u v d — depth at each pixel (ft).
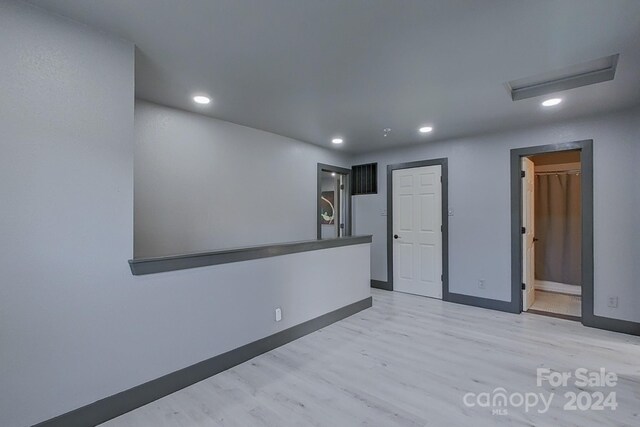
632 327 10.51
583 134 11.37
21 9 5.28
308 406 6.68
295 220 15.07
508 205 13.05
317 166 16.28
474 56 7.16
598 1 5.24
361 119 11.74
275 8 5.47
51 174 5.56
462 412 6.46
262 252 9.31
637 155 10.41
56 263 5.61
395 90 9.05
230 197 12.32
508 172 13.05
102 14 5.65
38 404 5.41
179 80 8.44
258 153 13.35
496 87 8.81
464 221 14.24
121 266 6.38
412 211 16.12
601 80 8.19
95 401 6.04
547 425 6.06
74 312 5.80
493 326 11.43
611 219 10.87
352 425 6.07
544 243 16.75
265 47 6.81
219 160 11.94
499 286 13.29
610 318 10.89
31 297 5.37
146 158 9.95
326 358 8.95
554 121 11.80
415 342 10.02
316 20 5.84
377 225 17.51
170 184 10.55
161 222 10.32
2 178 5.11
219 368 8.14
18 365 5.24
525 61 7.38
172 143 10.59
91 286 5.99
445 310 13.39
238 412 6.48
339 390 7.29
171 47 6.81
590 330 10.97
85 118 5.94
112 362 6.26
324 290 11.55
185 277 7.47
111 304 6.25
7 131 5.16
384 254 17.21
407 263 16.31
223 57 7.25
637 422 6.15
